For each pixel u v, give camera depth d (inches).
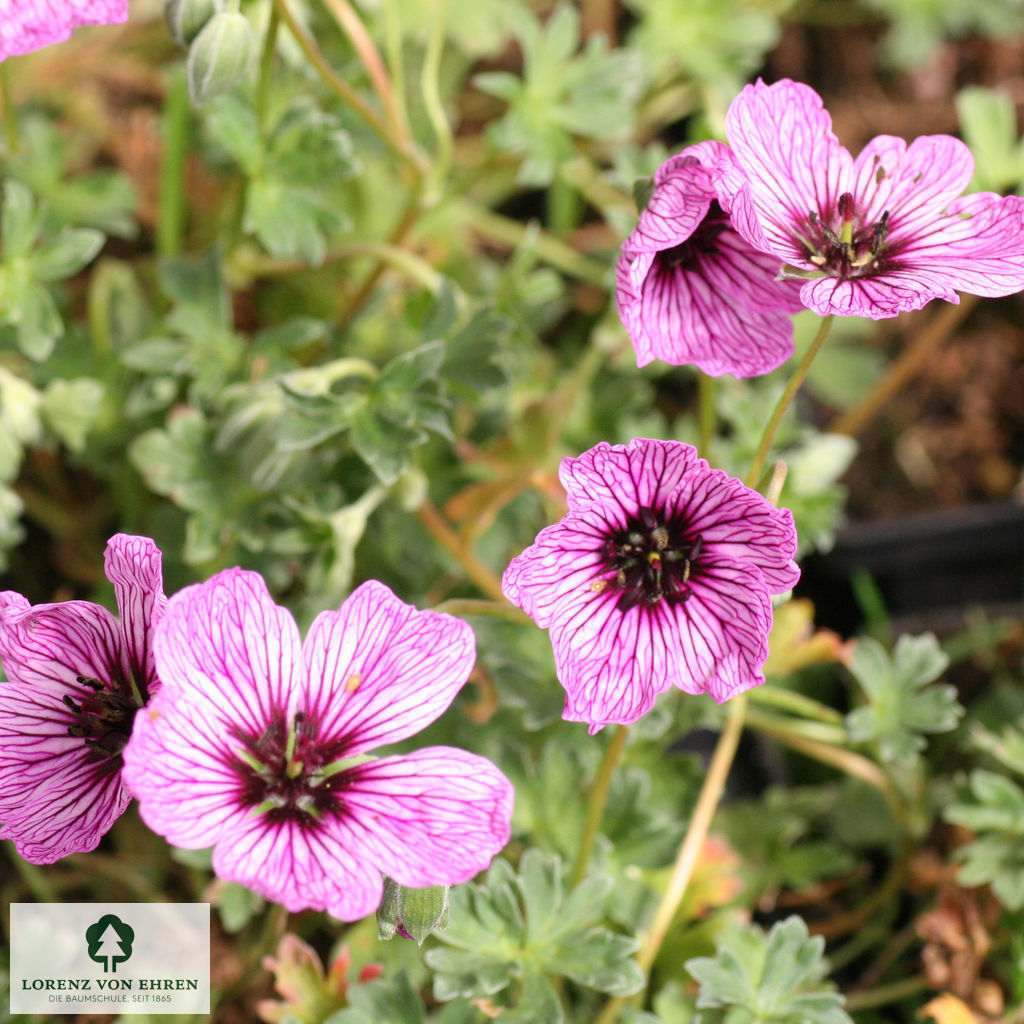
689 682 10.2
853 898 13.0
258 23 11.8
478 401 11.9
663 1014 11.5
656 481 10.1
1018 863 11.9
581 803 11.7
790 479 12.5
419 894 9.9
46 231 12.3
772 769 13.1
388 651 10.0
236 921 11.4
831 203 10.6
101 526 13.6
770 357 10.6
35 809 10.1
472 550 12.7
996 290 10.1
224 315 12.5
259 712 9.9
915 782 12.8
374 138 13.2
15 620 10.0
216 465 12.0
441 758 9.9
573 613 10.1
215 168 13.4
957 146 10.5
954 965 11.9
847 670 13.5
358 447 11.3
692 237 10.6
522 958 11.0
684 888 11.8
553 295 13.1
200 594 9.6
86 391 12.3
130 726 10.1
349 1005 11.2
